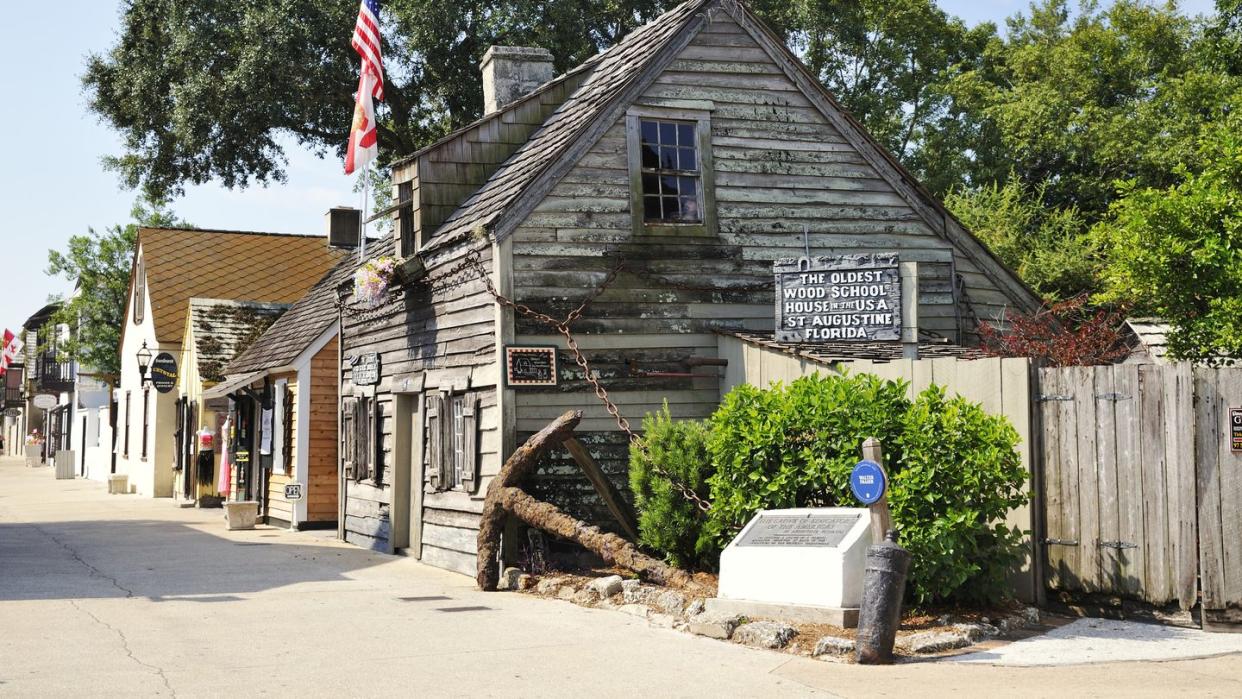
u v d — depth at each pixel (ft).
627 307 44.60
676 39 46.88
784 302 41.29
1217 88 95.09
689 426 38.55
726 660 26.66
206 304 93.56
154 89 106.52
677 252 45.65
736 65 47.78
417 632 31.01
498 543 40.88
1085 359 49.75
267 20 96.94
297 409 69.56
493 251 43.42
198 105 101.76
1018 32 131.44
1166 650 27.09
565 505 43.29
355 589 40.91
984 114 112.98
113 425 125.59
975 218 93.20
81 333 139.44
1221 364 45.03
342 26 99.96
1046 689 22.98
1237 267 43.62
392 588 41.24
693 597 34.04
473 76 107.96
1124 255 47.52
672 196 46.29
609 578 37.40
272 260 103.24
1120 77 115.65
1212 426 30.22
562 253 43.91
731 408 34.76
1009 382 33.63
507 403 42.57
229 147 107.86
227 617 33.83
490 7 104.17
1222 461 29.99
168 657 27.22
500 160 53.42
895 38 121.60
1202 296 45.73
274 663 26.50
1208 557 29.89
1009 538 31.65
